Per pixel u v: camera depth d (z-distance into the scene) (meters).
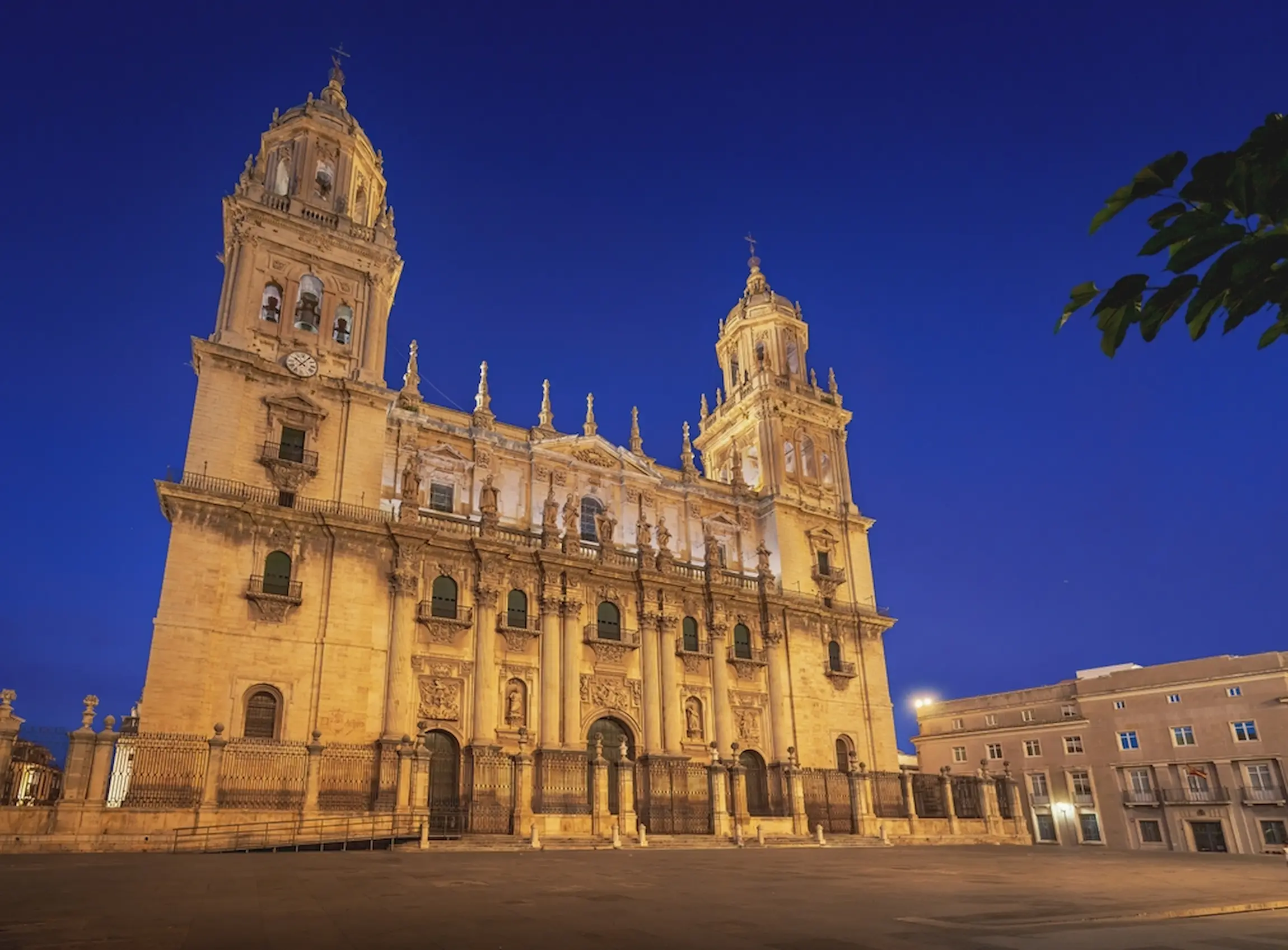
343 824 35.47
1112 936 11.84
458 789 42.34
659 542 53.38
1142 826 63.53
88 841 30.30
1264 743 59.28
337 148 53.53
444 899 15.62
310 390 45.91
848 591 60.59
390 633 42.97
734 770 48.12
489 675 44.66
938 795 54.34
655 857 31.00
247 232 47.19
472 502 50.09
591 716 47.03
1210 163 4.39
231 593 39.94
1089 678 72.88
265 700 39.38
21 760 38.50
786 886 19.44
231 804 36.38
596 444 55.47
